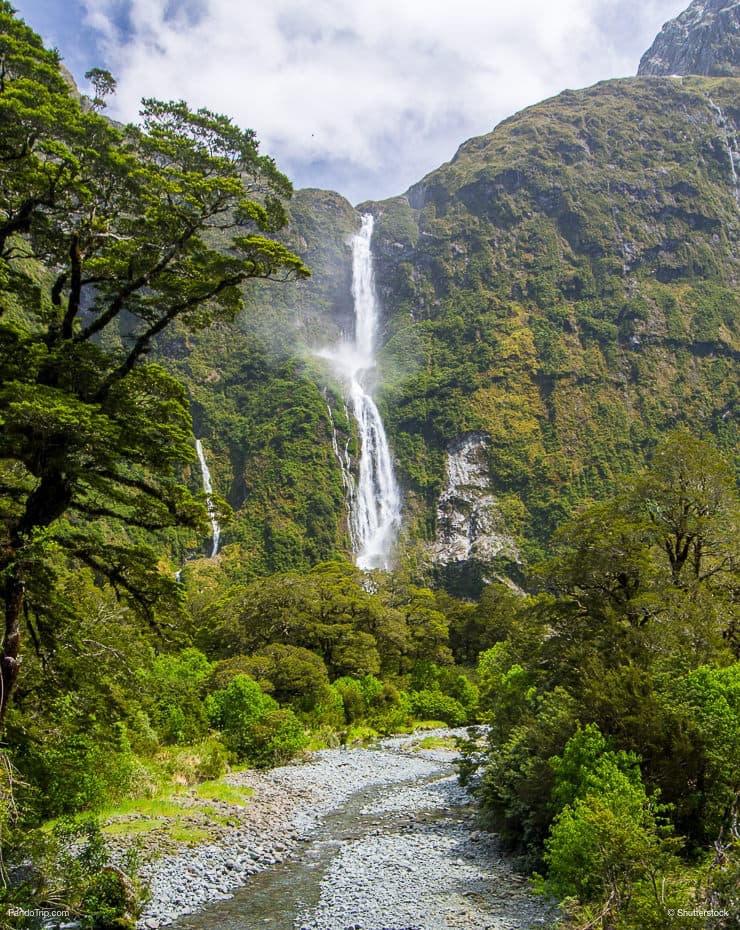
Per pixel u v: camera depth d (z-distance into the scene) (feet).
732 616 101.30
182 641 71.87
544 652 93.40
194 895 57.16
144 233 62.49
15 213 59.88
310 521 590.14
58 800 67.26
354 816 88.38
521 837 68.23
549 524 614.34
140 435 61.67
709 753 55.26
